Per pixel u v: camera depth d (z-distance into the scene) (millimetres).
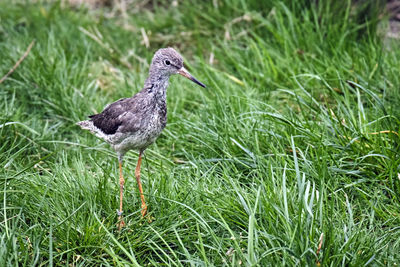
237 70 14352
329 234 7918
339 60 13484
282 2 14820
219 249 8141
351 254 7953
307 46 14281
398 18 15312
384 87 11414
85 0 17859
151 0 17812
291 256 7836
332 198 8805
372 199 9547
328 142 10453
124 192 9805
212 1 16594
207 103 12703
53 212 9180
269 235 8086
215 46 15211
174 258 8711
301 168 9992
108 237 8734
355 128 10375
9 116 11578
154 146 11727
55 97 12984
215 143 11062
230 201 9156
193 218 8977
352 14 14594
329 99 12641
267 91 13180
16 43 14883
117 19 17094
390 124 10172
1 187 9328
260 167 9914
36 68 13609
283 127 11195
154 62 9336
